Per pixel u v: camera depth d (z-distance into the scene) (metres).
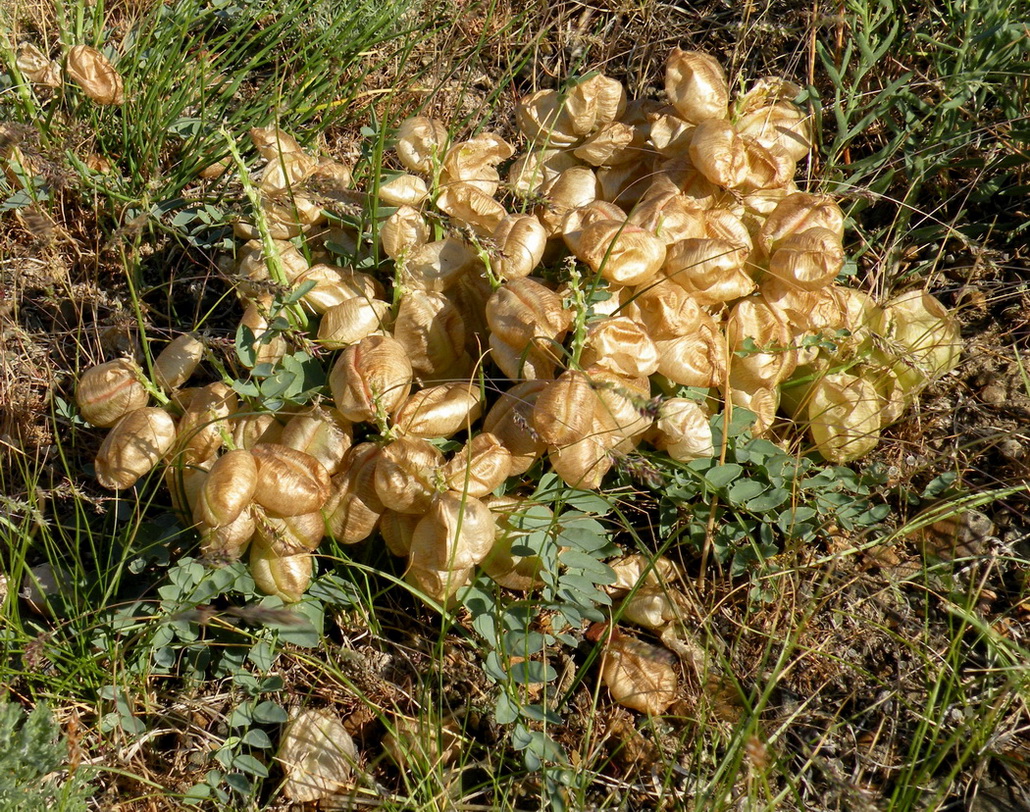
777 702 0.34
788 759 0.33
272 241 0.35
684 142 0.38
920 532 0.37
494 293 0.33
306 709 0.34
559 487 0.34
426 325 0.34
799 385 0.38
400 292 0.35
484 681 0.35
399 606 0.36
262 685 0.33
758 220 0.38
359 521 0.32
